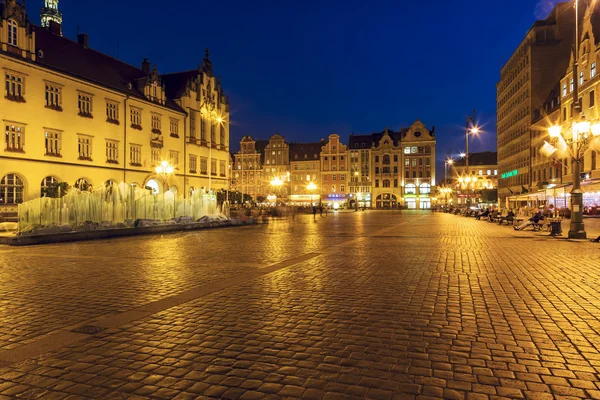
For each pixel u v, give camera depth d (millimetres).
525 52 70375
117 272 11508
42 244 19875
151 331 6215
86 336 6004
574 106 20984
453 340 5773
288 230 29609
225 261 13602
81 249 17641
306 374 4664
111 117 45938
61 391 4293
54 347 5562
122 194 30891
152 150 52000
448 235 24172
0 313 7281
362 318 6848
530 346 5535
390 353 5285
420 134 111938
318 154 114688
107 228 25359
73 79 41156
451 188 108562
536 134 65125
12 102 35531
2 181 34969
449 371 4742
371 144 113625
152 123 52062
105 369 4832
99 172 44062
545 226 30219
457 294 8578
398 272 11273
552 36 67188
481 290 8953
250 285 9578
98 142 44094
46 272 11586
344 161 112938
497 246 17922
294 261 13484
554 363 4973
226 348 5484
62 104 40094
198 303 7910
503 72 88250
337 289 9109
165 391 4281
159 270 11812
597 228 27391
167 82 62500
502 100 89375
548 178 58969
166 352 5359
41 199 25406
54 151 39500
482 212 49094
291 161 114188
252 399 4094
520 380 4516
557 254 15062
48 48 42344
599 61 43625
